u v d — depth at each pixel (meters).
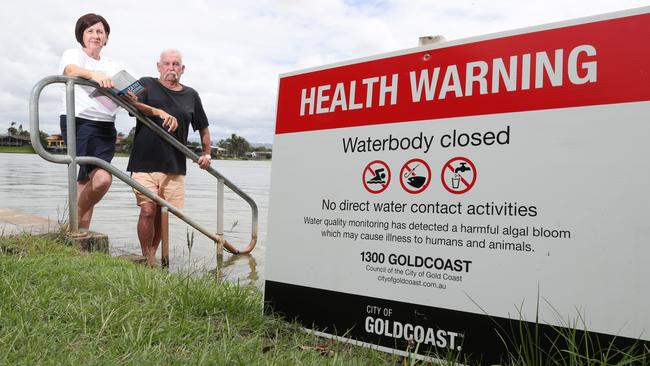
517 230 2.01
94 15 4.84
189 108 5.29
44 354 1.83
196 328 2.29
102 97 4.75
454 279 2.14
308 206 2.59
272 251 2.71
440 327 2.16
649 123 1.79
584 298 1.88
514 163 2.03
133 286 2.79
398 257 2.29
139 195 5.06
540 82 2.00
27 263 3.03
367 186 2.40
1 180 17.81
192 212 9.91
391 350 2.28
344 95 2.51
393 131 2.34
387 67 2.39
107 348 1.99
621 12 1.87
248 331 2.50
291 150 2.68
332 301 2.48
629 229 1.81
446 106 2.20
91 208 4.90
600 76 1.89
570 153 1.92
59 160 4.23
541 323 1.94
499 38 2.10
